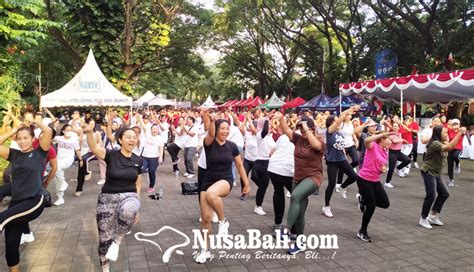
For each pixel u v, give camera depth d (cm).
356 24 2667
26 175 383
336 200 798
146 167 882
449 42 1623
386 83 1262
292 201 486
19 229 386
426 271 434
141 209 717
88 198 815
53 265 448
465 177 1123
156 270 433
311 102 2372
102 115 1484
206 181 465
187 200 798
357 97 1967
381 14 2056
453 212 705
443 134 599
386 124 1140
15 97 1051
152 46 1858
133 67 1800
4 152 386
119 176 395
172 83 4409
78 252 491
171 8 1944
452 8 1705
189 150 1086
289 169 552
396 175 1155
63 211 703
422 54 1911
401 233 573
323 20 2708
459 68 1689
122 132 400
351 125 912
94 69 1148
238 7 2950
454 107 1762
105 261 399
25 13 1248
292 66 3634
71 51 2086
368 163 529
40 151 399
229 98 4988
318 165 500
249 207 732
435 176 600
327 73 2920
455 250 501
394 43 1994
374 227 604
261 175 665
